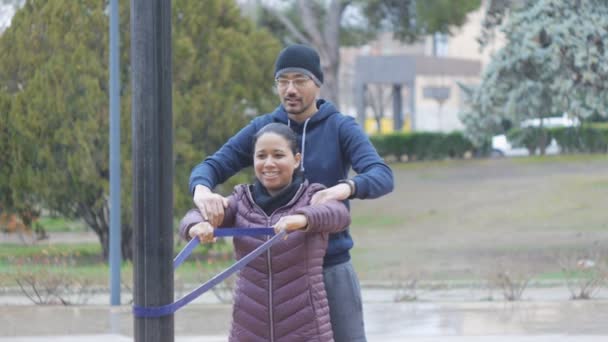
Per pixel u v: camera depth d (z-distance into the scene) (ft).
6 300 61.21
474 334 46.68
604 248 93.50
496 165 187.01
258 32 95.81
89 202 89.25
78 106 84.79
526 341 44.50
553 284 69.36
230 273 22.30
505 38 89.20
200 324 50.78
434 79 316.40
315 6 161.89
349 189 23.15
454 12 142.92
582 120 90.89
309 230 22.34
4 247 99.19
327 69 153.17
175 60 89.45
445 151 208.54
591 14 83.15
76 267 82.74
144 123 22.09
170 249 22.33
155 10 22.06
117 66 61.16
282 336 23.27
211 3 91.66
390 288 70.33
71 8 85.05
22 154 85.56
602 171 166.09
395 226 124.67
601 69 82.99
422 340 45.03
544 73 86.89
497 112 93.66
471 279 75.56
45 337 46.93
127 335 47.65
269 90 94.73
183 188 88.84
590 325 49.06
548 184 153.58
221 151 25.96
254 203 23.75
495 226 119.34
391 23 155.12
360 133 25.17
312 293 23.20
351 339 24.95
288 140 23.66
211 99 90.12
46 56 85.15
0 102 84.89
